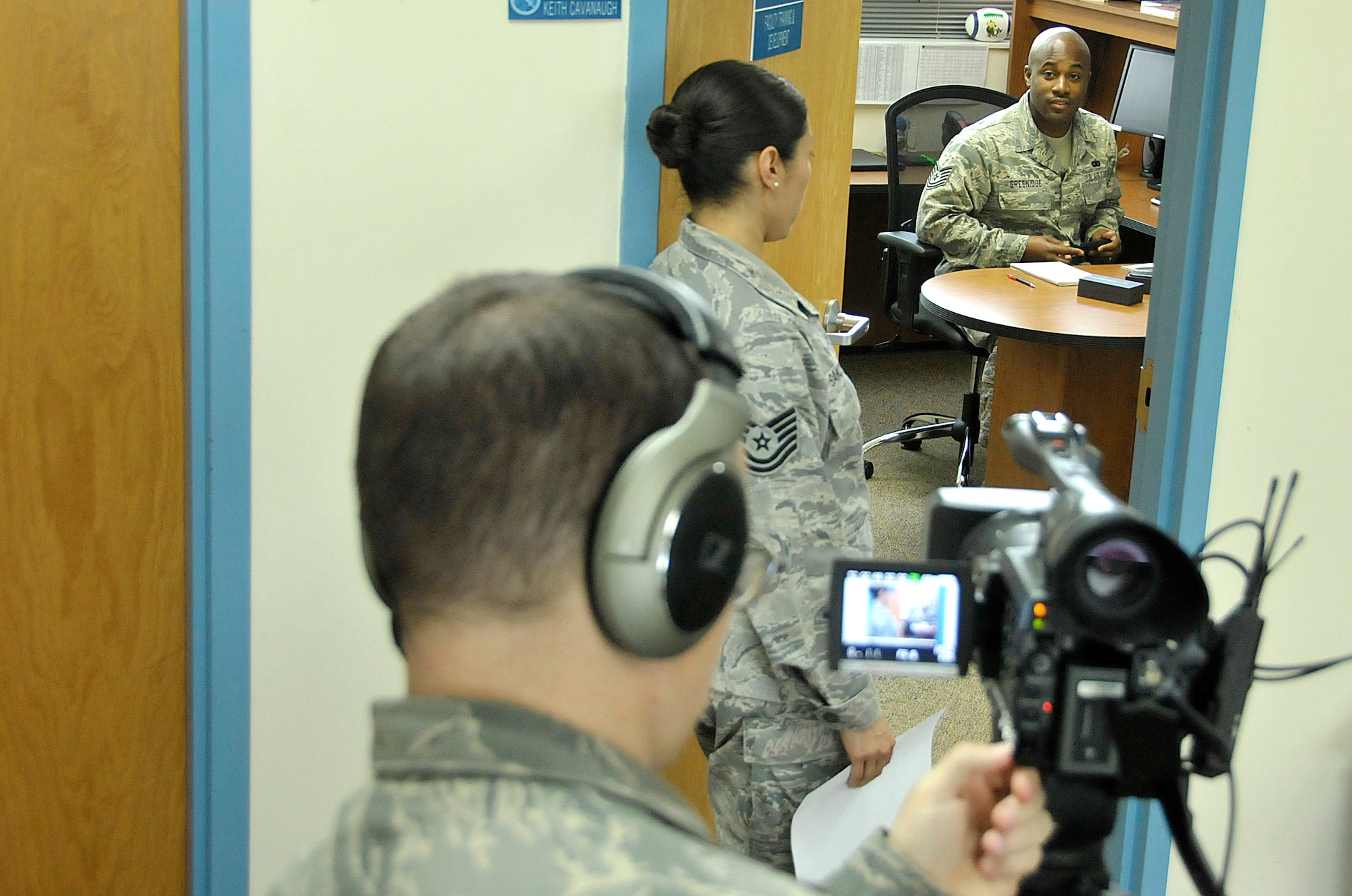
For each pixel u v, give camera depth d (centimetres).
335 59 178
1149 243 509
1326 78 167
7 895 193
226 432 183
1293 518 186
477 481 58
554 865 54
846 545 177
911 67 567
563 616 60
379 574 62
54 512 181
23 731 188
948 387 538
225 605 189
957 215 434
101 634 187
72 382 177
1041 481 394
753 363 166
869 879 69
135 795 196
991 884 79
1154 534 74
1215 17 163
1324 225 174
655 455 60
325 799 204
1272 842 198
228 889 201
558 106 195
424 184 189
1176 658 82
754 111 172
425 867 55
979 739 299
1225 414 177
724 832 190
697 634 64
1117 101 511
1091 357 377
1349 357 182
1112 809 84
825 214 246
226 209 175
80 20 166
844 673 171
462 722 58
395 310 191
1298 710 193
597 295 64
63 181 171
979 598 90
